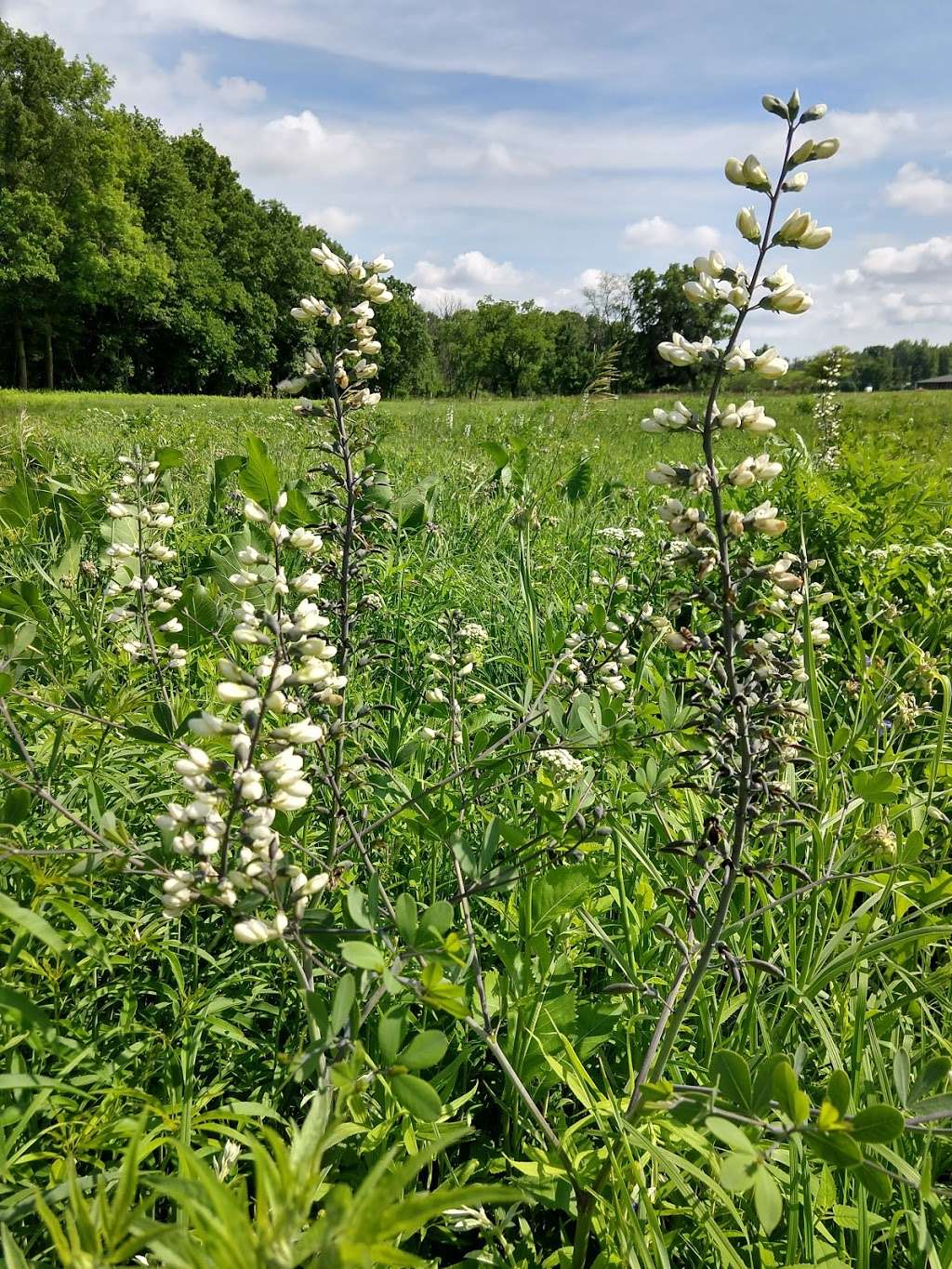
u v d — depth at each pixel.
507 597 5.38
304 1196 1.03
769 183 1.75
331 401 2.68
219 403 34.09
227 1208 1.01
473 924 2.65
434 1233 1.98
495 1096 2.27
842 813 2.97
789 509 6.48
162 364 72.56
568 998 2.24
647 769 2.73
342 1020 1.61
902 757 3.92
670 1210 1.86
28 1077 1.71
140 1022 2.35
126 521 4.96
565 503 8.02
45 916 2.25
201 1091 2.10
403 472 8.88
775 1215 1.29
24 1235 1.68
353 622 2.79
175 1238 1.04
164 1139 1.63
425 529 6.14
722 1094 1.65
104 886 2.56
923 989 2.52
